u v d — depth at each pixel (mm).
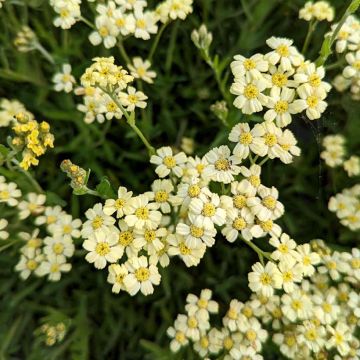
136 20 119
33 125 95
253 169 92
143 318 129
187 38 140
